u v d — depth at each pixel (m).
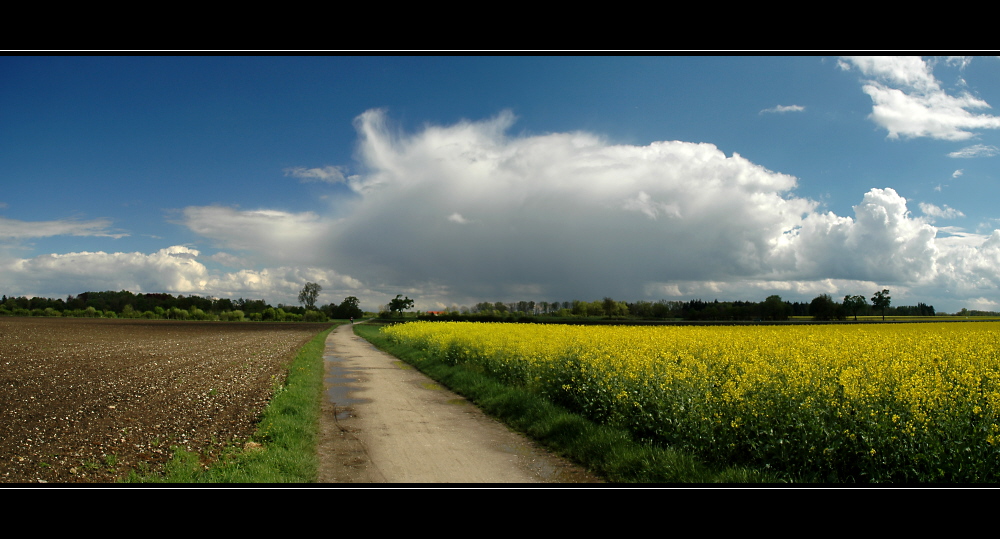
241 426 8.76
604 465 6.78
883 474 5.70
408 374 16.84
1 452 6.79
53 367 16.73
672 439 7.31
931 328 23.88
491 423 9.60
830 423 6.27
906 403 6.30
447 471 6.74
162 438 7.80
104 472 6.19
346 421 9.66
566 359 11.23
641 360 10.11
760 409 6.83
